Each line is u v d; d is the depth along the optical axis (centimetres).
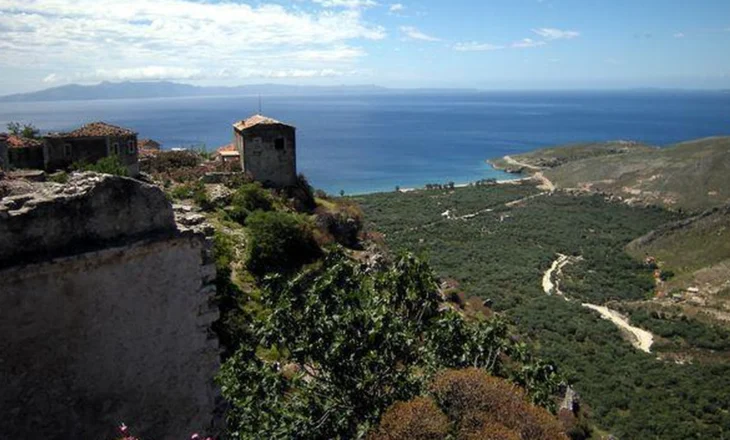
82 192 948
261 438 1073
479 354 1316
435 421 980
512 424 1015
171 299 1050
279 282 1322
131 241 988
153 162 4662
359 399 1132
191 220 1160
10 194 1038
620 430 3838
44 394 918
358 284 1322
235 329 2020
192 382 1095
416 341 1284
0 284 857
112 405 989
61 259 905
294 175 4159
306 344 1155
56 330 919
